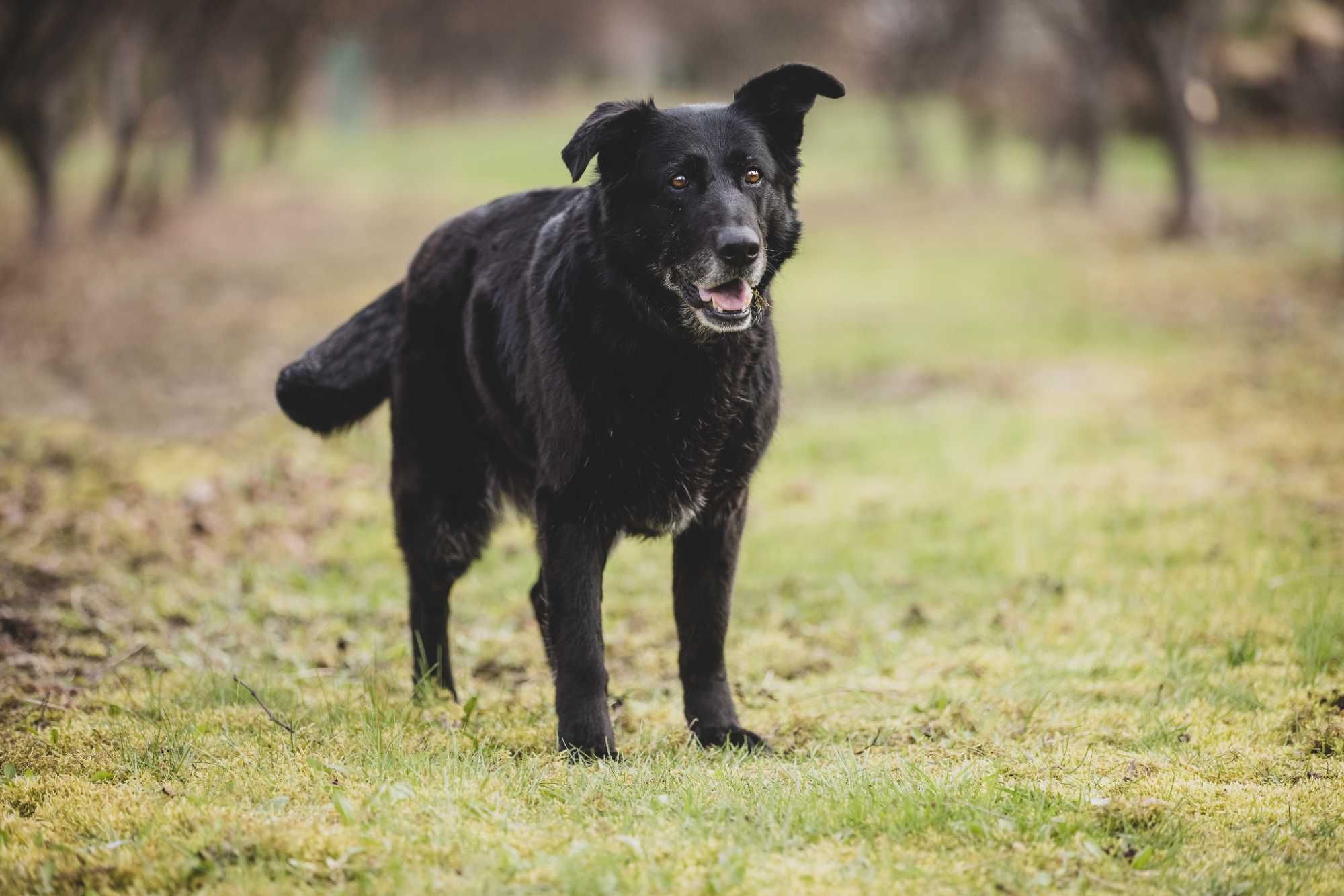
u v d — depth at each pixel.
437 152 63.06
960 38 55.88
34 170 31.67
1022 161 64.19
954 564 10.32
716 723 6.68
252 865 4.83
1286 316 20.56
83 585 9.51
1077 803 5.41
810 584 10.12
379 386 7.80
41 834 5.14
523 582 10.28
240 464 13.47
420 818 5.23
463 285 7.35
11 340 20.12
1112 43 41.66
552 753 6.33
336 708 6.89
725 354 6.26
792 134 6.66
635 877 4.70
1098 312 23.03
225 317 23.16
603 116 6.16
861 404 17.22
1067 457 13.53
